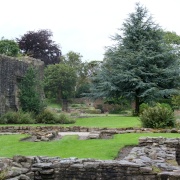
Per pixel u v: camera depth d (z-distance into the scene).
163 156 11.42
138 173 9.44
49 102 58.50
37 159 10.25
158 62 37.59
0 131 23.09
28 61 34.09
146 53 36.84
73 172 9.77
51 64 63.56
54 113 29.75
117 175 9.56
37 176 9.76
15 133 21.05
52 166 9.85
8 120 27.92
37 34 66.56
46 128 23.47
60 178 9.77
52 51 68.38
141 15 38.25
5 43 52.66
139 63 36.66
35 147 15.03
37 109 30.70
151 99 35.78
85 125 26.25
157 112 21.80
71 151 13.63
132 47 38.16
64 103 54.19
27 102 30.77
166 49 37.88
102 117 32.25
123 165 9.57
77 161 10.02
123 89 37.69
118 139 16.56
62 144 15.48
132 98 37.69
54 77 59.28
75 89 65.12
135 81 35.59
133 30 37.81
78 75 67.56
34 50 66.12
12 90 31.05
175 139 14.59
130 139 16.33
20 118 28.03
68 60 69.56
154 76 37.06
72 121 28.80
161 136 16.42
